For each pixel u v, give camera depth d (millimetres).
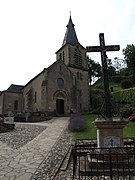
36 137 12375
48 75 30609
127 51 48875
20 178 5691
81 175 5945
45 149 9242
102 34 8484
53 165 6852
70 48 36219
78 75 35656
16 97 35688
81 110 33594
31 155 8219
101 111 7906
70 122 15195
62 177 5844
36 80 32625
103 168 5938
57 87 31219
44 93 29125
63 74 32625
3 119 19875
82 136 12164
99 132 7090
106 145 6941
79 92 33719
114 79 53031
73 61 35969
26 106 32156
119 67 68125
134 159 5945
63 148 9367
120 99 33844
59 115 28984
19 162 7242
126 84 40719
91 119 21125
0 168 6582
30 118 25234
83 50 38406
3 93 34844
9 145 10312
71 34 38250
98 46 8375
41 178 5695
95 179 5594
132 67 46719
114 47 8234
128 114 19812
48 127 16828
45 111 28656
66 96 31938
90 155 6469
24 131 15266
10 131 15383
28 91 32844
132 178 5566
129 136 11312
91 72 57719
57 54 39156
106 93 7918
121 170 5902
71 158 7703
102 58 8234
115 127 7023
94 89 42688
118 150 6656
